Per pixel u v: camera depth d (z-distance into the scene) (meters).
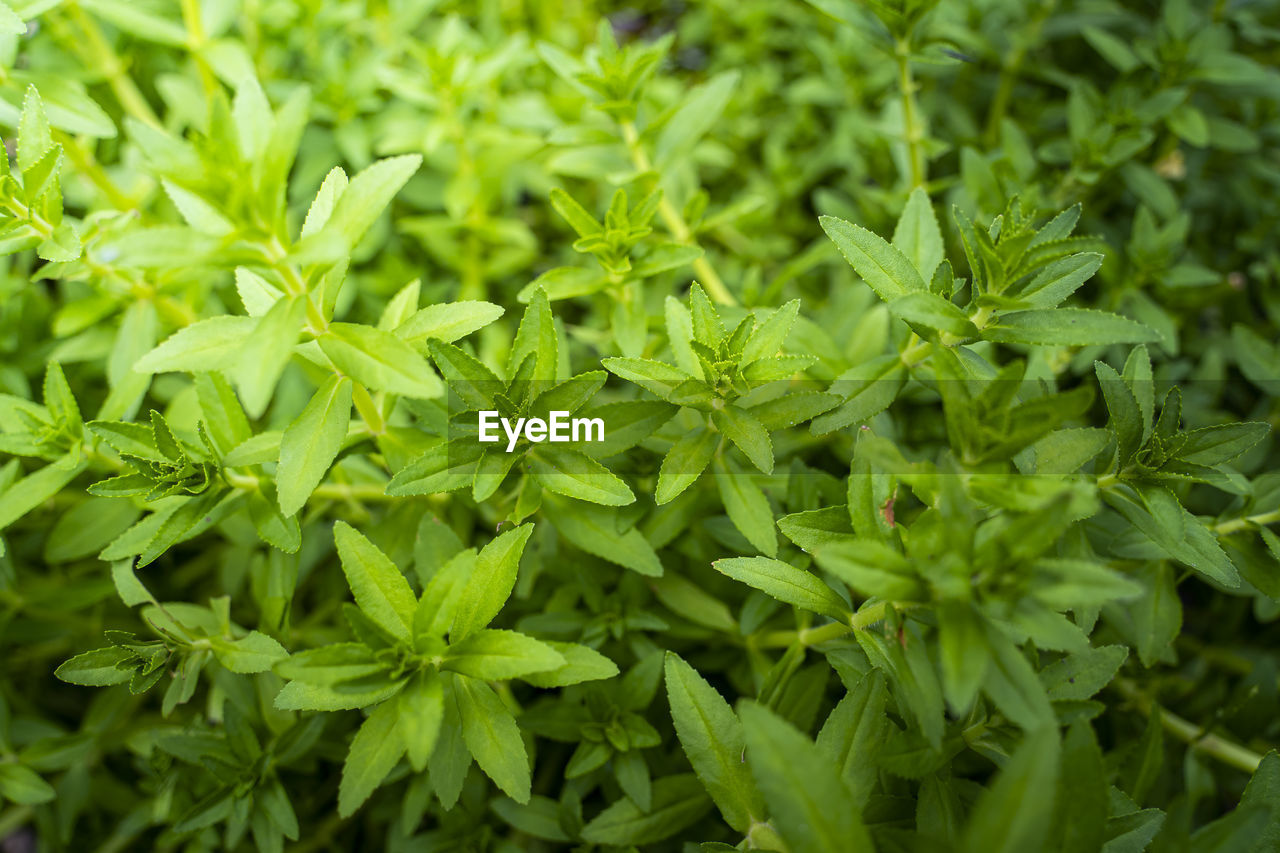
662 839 0.40
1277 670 0.45
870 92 0.56
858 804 0.36
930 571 0.33
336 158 0.51
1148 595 0.40
